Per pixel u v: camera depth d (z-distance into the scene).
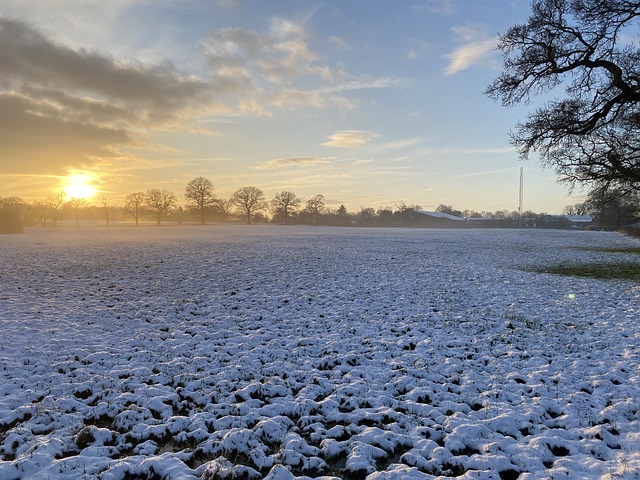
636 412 5.25
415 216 136.88
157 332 9.20
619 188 21.69
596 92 17.00
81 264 20.72
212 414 5.40
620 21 15.71
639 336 8.45
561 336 8.66
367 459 4.38
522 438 4.78
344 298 12.80
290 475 4.09
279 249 30.45
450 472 4.16
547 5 16.28
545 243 38.69
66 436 4.78
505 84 17.73
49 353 7.61
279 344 8.36
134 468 4.19
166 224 129.12
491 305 11.77
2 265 20.14
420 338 8.70
